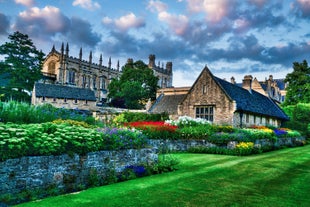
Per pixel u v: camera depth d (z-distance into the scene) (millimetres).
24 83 58500
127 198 7227
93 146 8883
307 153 18906
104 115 34125
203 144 18656
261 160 14703
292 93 48094
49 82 81875
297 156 16969
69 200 6941
